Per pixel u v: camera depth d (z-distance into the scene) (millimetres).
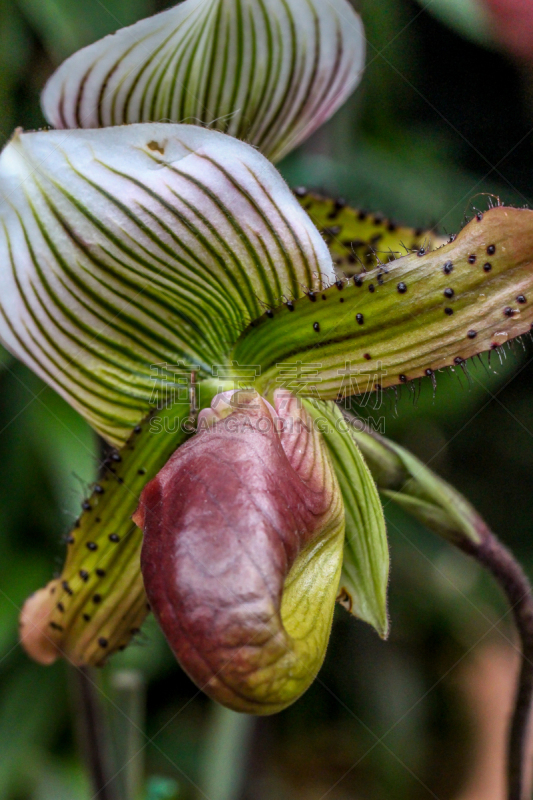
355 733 484
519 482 514
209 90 328
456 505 336
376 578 315
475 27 393
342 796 467
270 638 287
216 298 313
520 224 299
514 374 441
